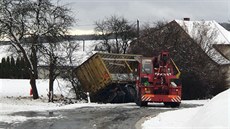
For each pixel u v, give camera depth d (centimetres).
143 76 2553
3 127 1472
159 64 2567
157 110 2198
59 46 3259
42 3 3117
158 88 2517
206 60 3975
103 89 2986
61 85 4328
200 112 1396
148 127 1397
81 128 1448
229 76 4575
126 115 1908
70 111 2139
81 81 3194
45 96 3734
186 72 3847
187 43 3938
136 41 4216
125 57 3028
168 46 3919
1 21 3016
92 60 3002
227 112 1112
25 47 3200
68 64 3334
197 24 4788
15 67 3916
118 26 5147
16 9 3050
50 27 3148
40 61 3281
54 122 1633
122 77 2955
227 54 5853
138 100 2578
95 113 2019
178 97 2517
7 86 5069
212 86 4034
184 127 1288
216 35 5388
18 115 1914
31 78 3322
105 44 5059
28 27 3117
